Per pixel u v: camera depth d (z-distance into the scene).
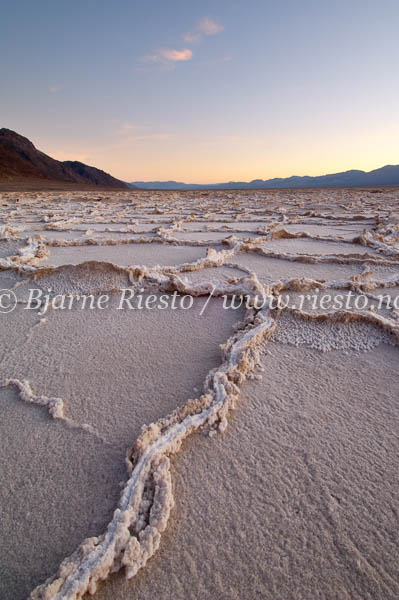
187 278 4.70
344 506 1.61
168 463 1.77
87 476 1.76
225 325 3.39
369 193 28.20
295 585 1.32
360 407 2.26
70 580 1.27
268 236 7.69
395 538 1.49
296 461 1.84
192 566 1.38
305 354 2.87
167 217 11.58
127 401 2.29
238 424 2.10
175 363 2.73
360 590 1.32
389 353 2.89
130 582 1.33
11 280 4.56
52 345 3.02
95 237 7.82
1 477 1.76
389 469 1.81
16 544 1.45
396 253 6.04
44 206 15.00
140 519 1.52
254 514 1.57
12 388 2.44
